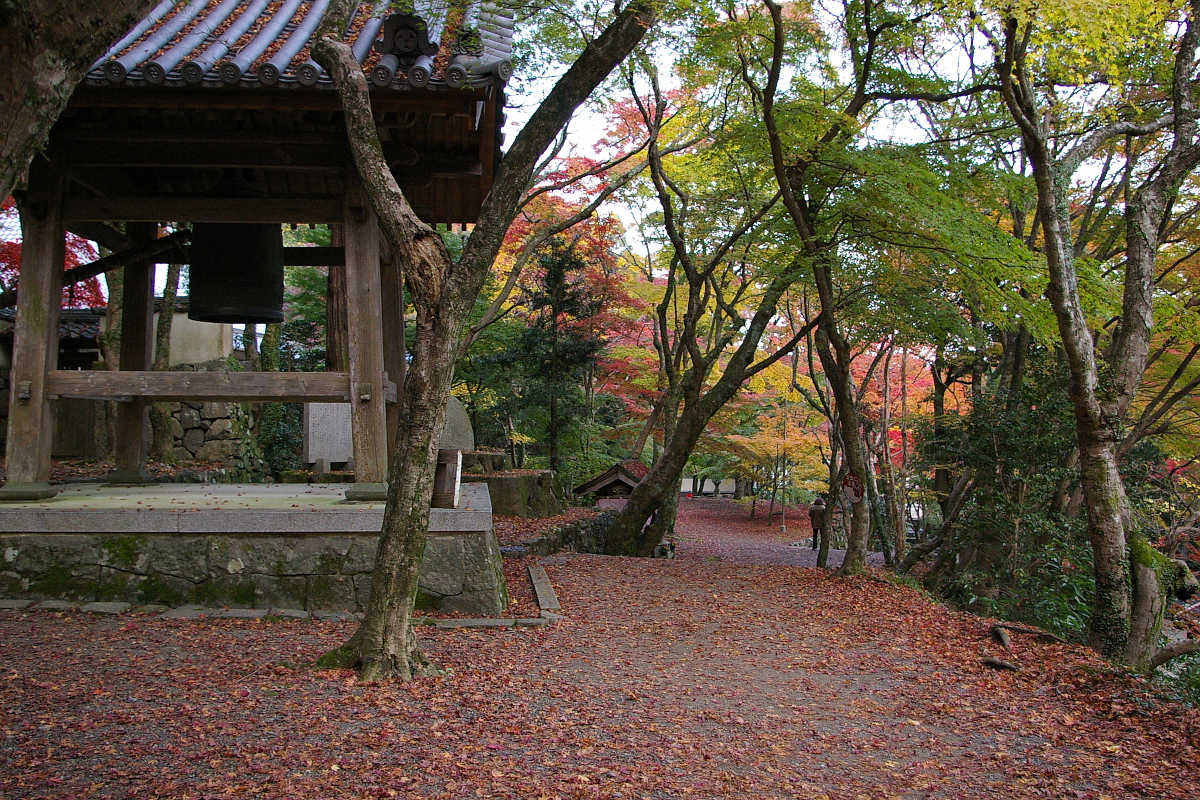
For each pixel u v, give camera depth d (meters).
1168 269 12.67
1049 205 8.12
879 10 10.04
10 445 7.01
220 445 13.99
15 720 4.13
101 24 2.15
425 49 6.38
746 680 6.05
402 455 5.09
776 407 24.58
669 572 10.84
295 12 7.93
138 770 3.61
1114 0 6.78
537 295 18.48
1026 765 4.61
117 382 6.97
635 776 4.02
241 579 6.79
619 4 5.66
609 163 13.09
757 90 10.04
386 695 4.77
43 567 6.70
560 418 19.48
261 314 7.48
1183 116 9.31
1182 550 14.97
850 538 10.91
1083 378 8.25
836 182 9.59
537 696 5.12
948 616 8.52
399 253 4.96
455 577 7.20
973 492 12.51
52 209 6.93
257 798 3.39
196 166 7.07
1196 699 7.04
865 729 5.12
